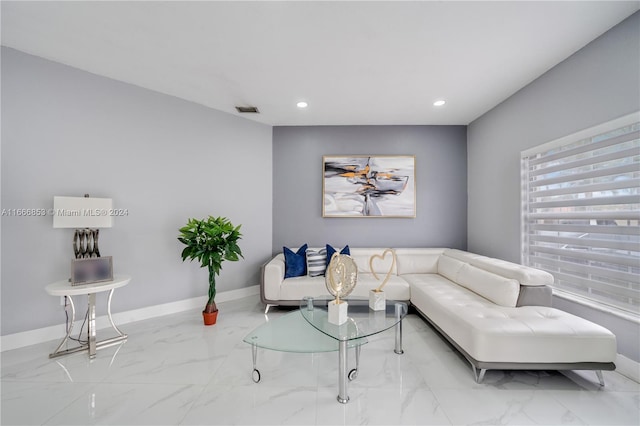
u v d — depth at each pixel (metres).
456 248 4.05
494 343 1.79
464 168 4.05
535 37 2.10
